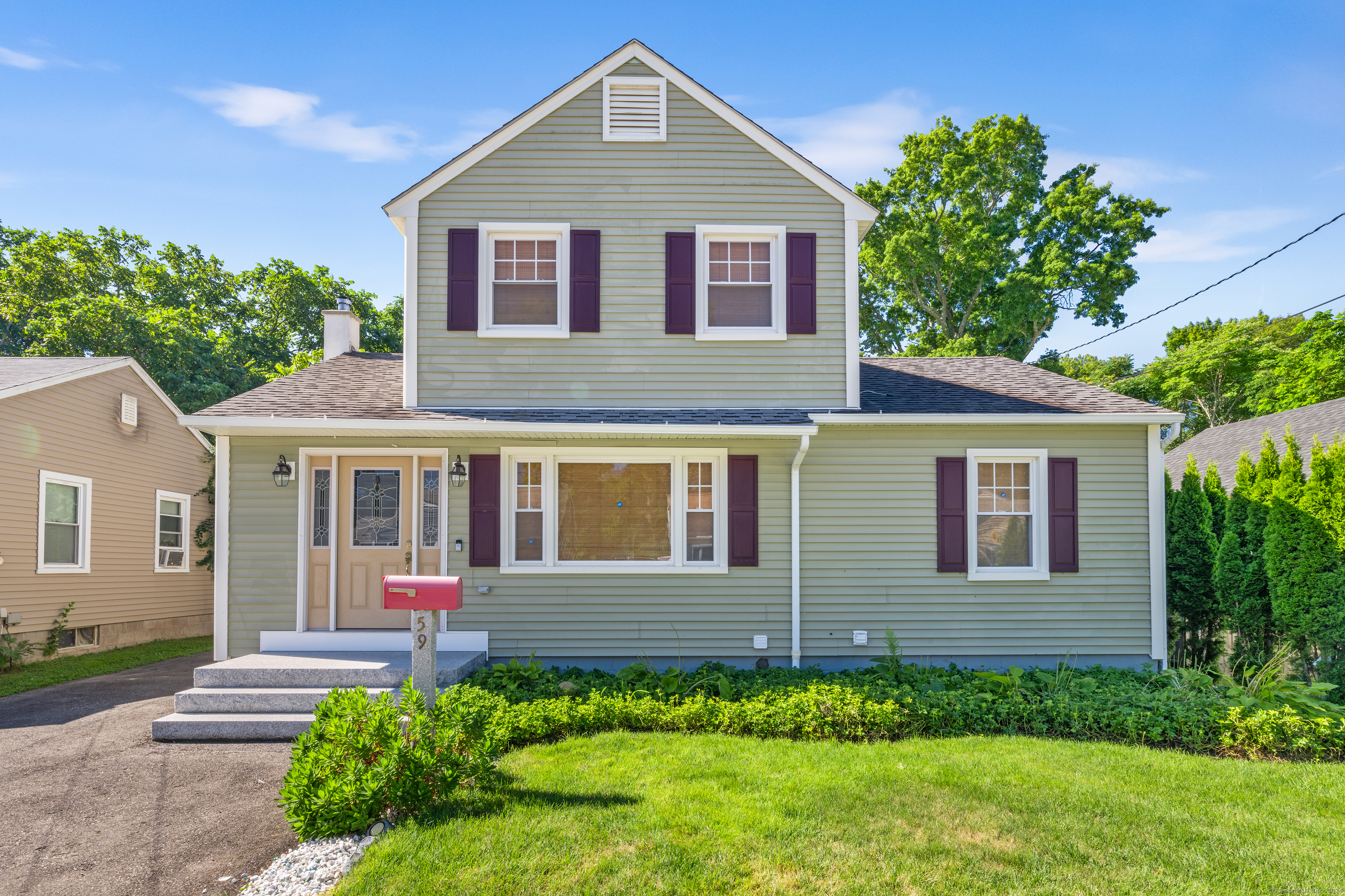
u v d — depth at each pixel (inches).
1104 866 160.2
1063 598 365.7
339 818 169.6
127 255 1186.6
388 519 363.3
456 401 370.3
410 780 179.0
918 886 151.1
